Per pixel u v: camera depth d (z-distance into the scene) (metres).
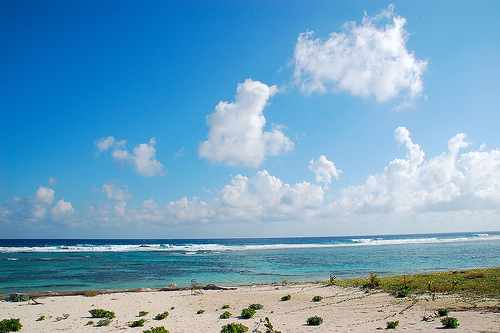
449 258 54.78
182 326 14.92
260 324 14.82
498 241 123.00
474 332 11.33
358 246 99.06
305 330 13.20
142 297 24.17
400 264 47.03
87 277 35.78
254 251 79.12
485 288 20.64
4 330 14.02
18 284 31.11
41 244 131.00
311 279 34.62
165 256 63.47
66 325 15.41
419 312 15.84
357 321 14.67
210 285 28.52
